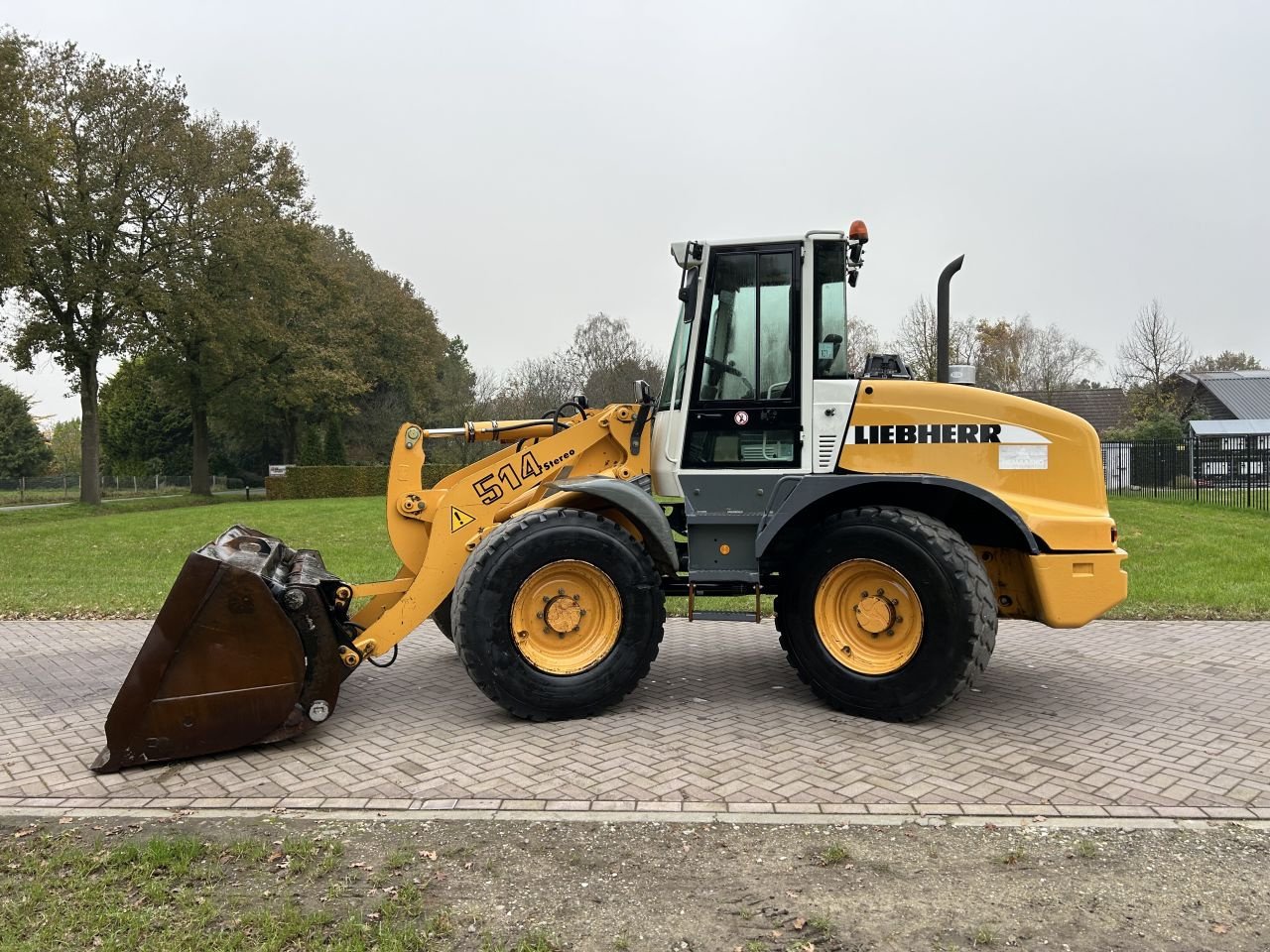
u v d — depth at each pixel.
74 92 28.77
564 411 6.39
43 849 3.54
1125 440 30.12
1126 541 14.05
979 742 4.77
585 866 3.33
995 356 40.69
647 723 5.17
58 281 29.16
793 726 5.09
